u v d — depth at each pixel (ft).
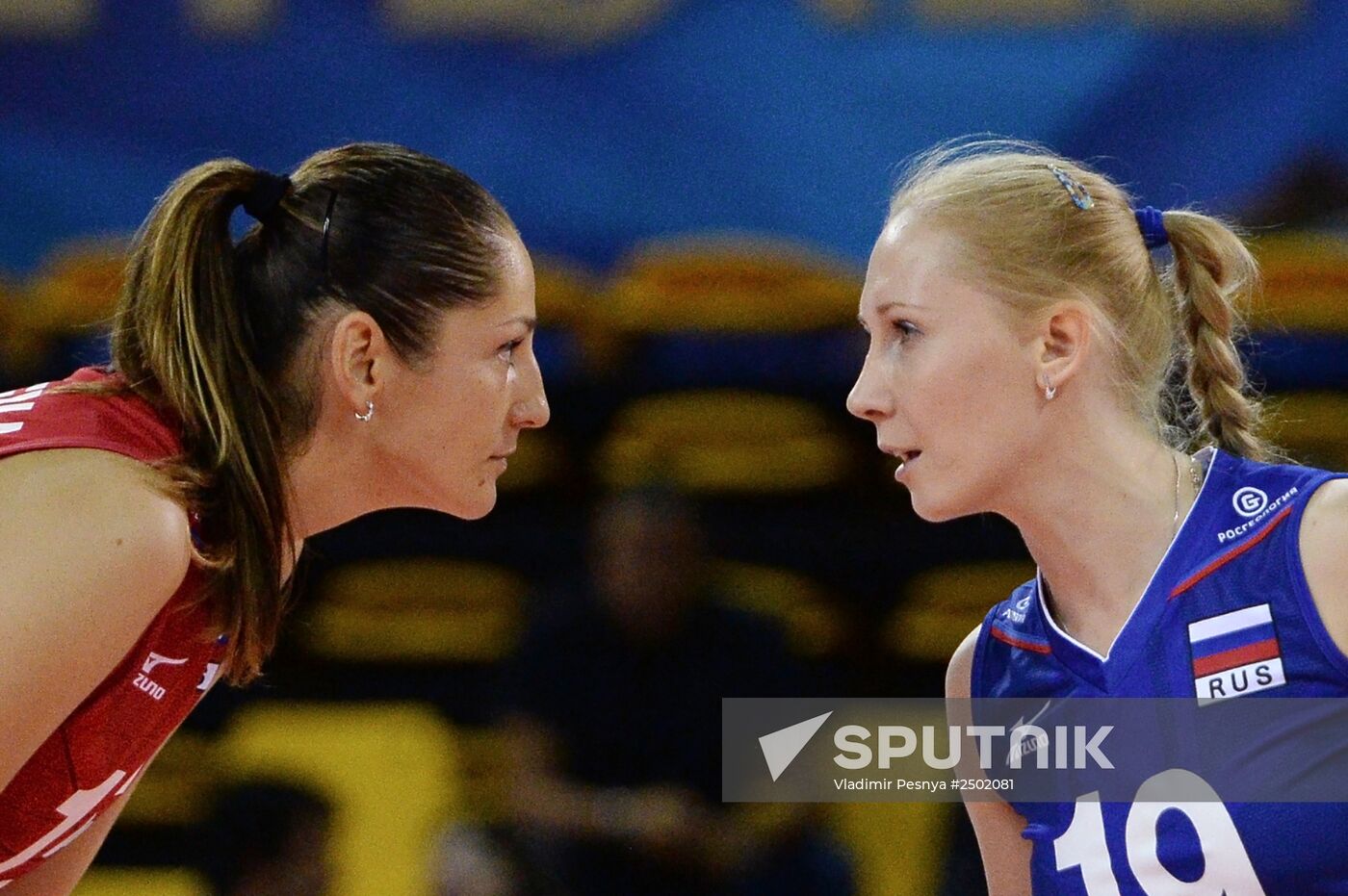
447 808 43.70
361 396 17.19
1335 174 47.67
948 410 17.31
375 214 17.10
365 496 18.22
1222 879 16.17
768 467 49.29
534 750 38.96
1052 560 17.97
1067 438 17.44
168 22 51.37
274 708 45.60
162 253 16.80
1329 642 15.90
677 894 38.04
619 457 48.55
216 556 16.62
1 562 14.90
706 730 38.91
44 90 51.52
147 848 43.80
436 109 51.21
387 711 45.55
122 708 16.65
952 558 47.93
